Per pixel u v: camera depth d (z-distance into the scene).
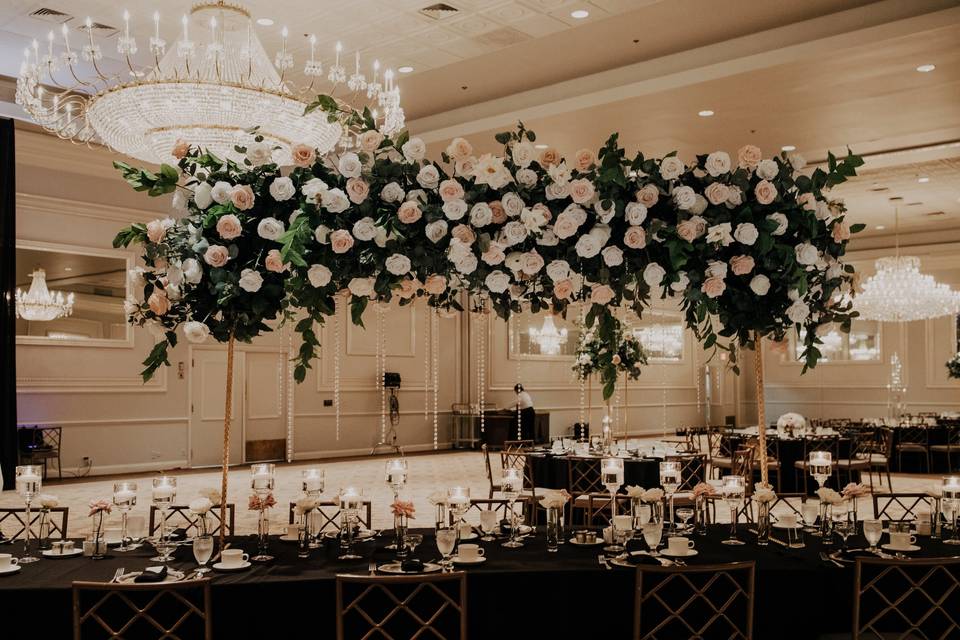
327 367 14.72
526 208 3.49
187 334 3.39
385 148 3.54
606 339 3.73
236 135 6.93
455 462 14.23
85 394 11.47
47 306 10.88
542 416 17.20
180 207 3.49
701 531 4.37
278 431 13.99
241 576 3.40
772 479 10.36
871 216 15.06
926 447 13.45
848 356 19.80
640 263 3.63
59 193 11.16
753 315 3.79
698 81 8.32
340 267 3.53
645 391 20.08
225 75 7.15
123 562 3.73
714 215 3.60
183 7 7.46
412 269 3.60
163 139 7.02
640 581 3.14
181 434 12.59
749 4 7.39
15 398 10.23
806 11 7.55
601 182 3.54
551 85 9.39
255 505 3.82
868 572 3.64
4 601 3.24
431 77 9.22
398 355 15.88
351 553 3.81
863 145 10.48
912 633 3.40
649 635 3.15
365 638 2.98
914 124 9.66
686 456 7.61
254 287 3.36
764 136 10.10
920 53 7.62
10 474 10.11
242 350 13.48
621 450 8.19
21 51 8.72
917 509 9.17
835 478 10.27
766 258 3.63
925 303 13.97
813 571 3.57
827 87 8.47
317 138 7.22
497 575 3.42
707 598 3.23
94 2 7.43
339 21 7.73
